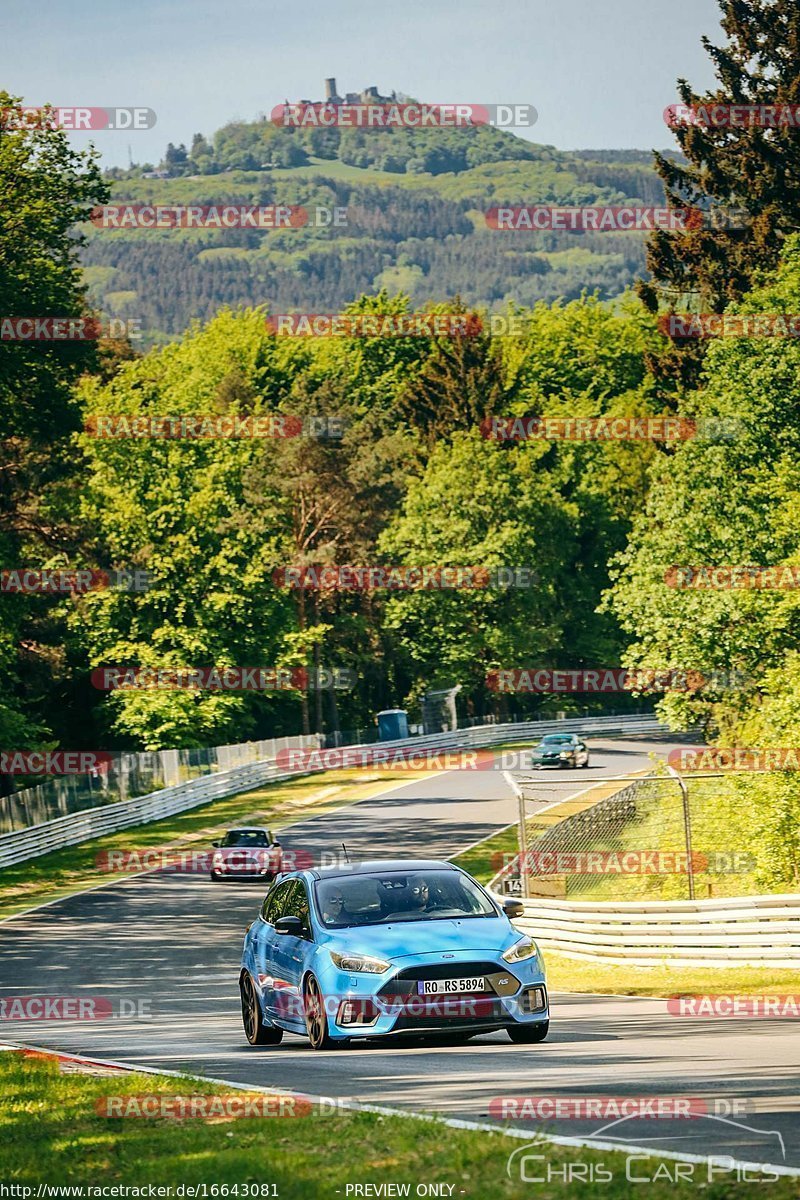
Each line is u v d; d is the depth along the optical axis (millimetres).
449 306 184625
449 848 81500
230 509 135375
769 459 82938
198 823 96438
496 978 21703
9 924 61000
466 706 166375
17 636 96938
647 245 112812
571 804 96625
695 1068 18453
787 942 34594
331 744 131625
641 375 178750
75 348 85250
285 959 23531
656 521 87312
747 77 109688
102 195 85625
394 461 158625
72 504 103812
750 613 76750
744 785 50594
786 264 86750
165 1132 15453
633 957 39812
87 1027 32906
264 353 185750
